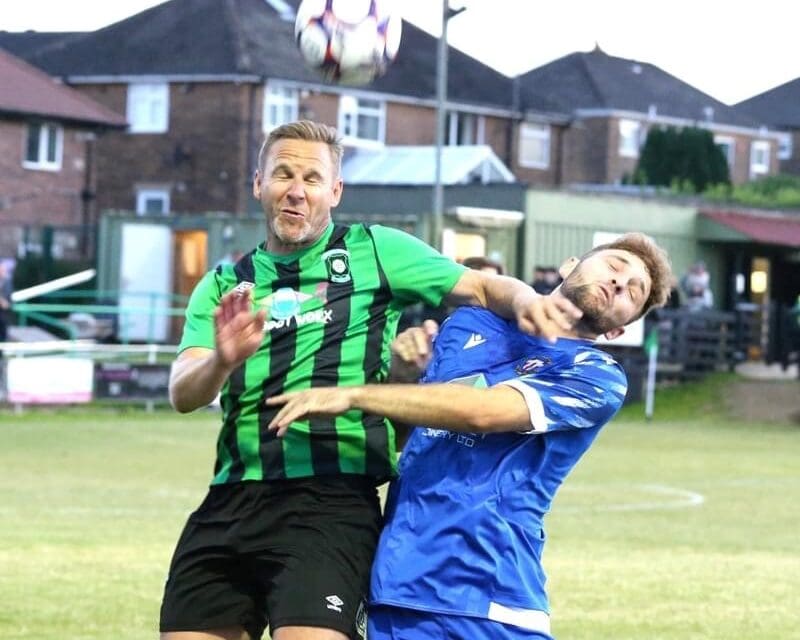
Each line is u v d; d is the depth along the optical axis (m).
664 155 72.88
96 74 59.88
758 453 27.81
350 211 47.56
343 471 6.05
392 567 5.82
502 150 67.06
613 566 13.52
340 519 6.00
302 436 6.02
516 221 39.91
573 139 81.56
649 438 30.64
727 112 87.44
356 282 6.16
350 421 6.05
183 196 58.75
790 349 42.38
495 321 6.07
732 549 15.10
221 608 6.09
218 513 6.10
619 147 81.69
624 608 11.26
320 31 7.89
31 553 13.33
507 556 5.76
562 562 13.73
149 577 12.16
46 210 55.38
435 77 64.88
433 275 6.17
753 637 10.23
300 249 6.18
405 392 5.62
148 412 31.92
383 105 61.97
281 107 58.75
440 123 33.16
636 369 38.44
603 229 43.44
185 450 24.80
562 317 5.62
